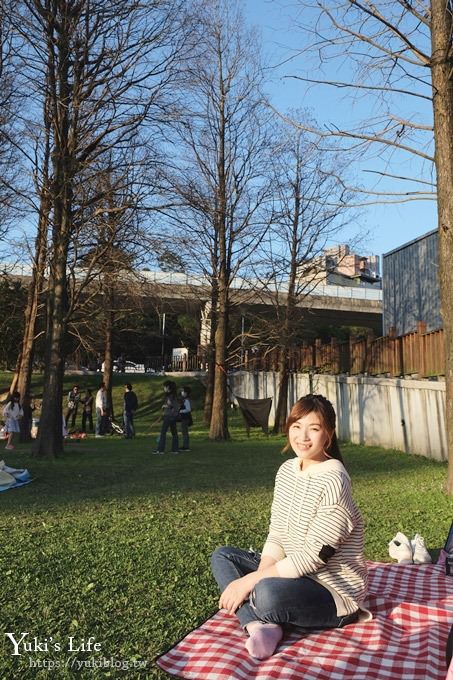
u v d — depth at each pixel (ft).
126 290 65.67
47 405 52.49
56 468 45.01
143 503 30.22
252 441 74.54
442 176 31.53
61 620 14.03
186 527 23.94
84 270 63.52
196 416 108.78
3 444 70.13
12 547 20.66
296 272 85.25
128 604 15.12
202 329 103.40
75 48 51.62
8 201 61.21
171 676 11.41
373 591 15.83
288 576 12.92
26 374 76.43
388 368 66.49
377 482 37.83
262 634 12.04
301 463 14.02
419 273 77.46
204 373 130.21
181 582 16.85
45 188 53.78
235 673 11.16
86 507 29.30
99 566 18.26
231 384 118.83
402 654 11.89
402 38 29.91
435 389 53.57
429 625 13.19
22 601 15.21
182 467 46.60
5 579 16.99
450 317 31.83
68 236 53.98
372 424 68.44
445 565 17.85
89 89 52.21
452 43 30.48
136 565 18.37
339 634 12.78
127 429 78.13
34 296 77.36
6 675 11.48
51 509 28.94
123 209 52.49
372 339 70.49
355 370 75.51
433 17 30.96
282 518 13.79
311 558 12.84
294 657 11.75
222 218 75.46
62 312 53.57
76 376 130.41
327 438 13.69
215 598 15.60
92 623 13.89
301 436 13.62
